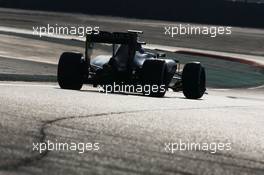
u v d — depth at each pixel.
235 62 127.25
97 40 43.56
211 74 102.56
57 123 19.34
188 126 22.27
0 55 93.00
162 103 33.62
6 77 52.66
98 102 29.47
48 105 25.16
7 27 167.50
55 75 65.00
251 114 32.59
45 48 117.94
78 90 43.19
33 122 18.98
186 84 45.50
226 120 26.59
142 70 42.53
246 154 16.62
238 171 13.86
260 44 171.75
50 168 12.18
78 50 121.94
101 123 20.47
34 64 79.38
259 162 15.47
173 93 56.22
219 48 158.50
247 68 119.00
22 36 140.38
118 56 43.28
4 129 16.80
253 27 199.62
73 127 18.75
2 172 11.34
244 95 74.31
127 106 28.64
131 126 20.44
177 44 159.75
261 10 198.12
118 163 13.44
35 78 56.97
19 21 187.38
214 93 71.19
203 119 25.77
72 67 43.41
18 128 17.27
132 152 15.04
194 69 45.50
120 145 15.97
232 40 175.50
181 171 13.18
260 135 21.77
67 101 28.28
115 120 21.83
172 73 44.66
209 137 19.48
